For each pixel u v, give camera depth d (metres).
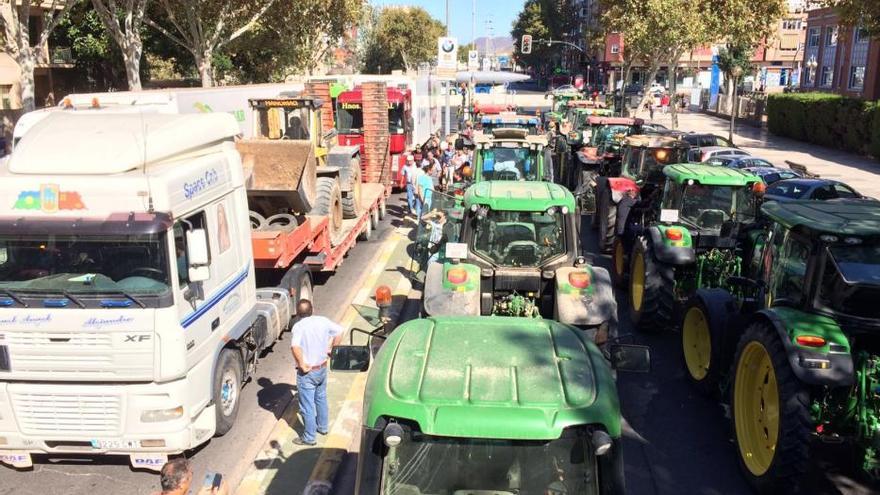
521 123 22.27
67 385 6.63
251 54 40.44
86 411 6.66
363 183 20.53
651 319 10.37
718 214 10.65
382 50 81.19
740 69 33.84
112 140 6.87
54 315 6.43
